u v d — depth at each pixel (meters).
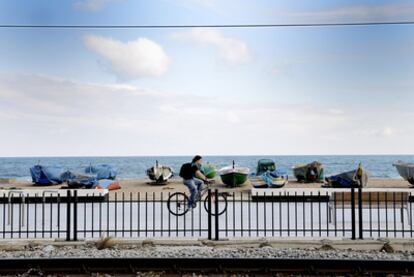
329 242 11.70
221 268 9.42
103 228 15.16
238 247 11.80
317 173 34.19
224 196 17.41
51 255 10.60
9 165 115.44
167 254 10.59
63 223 16.56
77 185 26.91
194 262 9.58
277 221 16.64
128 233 14.17
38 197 22.94
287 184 32.16
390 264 9.34
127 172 83.50
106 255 10.54
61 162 138.38
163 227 15.32
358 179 26.22
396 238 11.88
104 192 23.42
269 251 10.98
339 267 9.40
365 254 10.74
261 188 24.39
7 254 10.82
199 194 17.86
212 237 12.73
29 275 9.29
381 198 15.68
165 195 25.83
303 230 13.38
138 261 9.59
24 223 16.62
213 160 144.38
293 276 9.13
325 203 22.56
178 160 153.88
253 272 9.39
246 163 119.19
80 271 9.48
